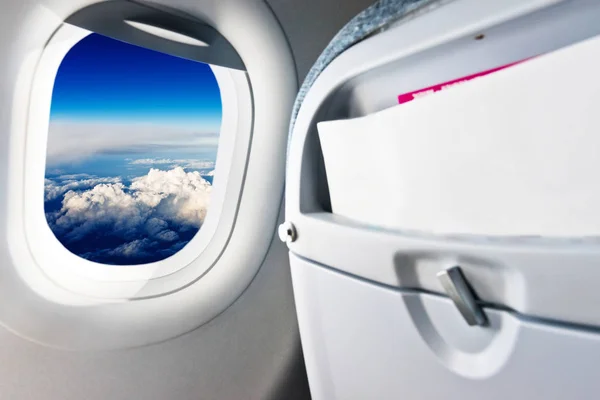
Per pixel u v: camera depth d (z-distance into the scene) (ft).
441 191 1.63
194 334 4.03
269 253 4.43
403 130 1.73
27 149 3.30
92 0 3.13
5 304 3.18
